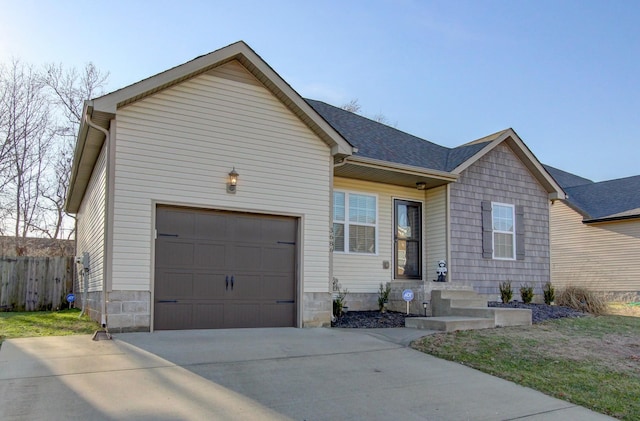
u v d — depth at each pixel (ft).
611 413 17.31
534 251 46.26
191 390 16.90
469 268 41.65
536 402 17.88
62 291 48.06
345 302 38.01
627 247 63.05
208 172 28.45
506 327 30.32
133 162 26.45
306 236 31.42
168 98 27.71
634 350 25.57
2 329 27.50
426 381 19.53
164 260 27.17
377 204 40.75
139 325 25.93
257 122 30.32
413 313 36.50
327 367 20.71
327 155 32.83
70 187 42.70
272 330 28.76
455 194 41.78
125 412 14.61
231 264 29.09
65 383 16.99
